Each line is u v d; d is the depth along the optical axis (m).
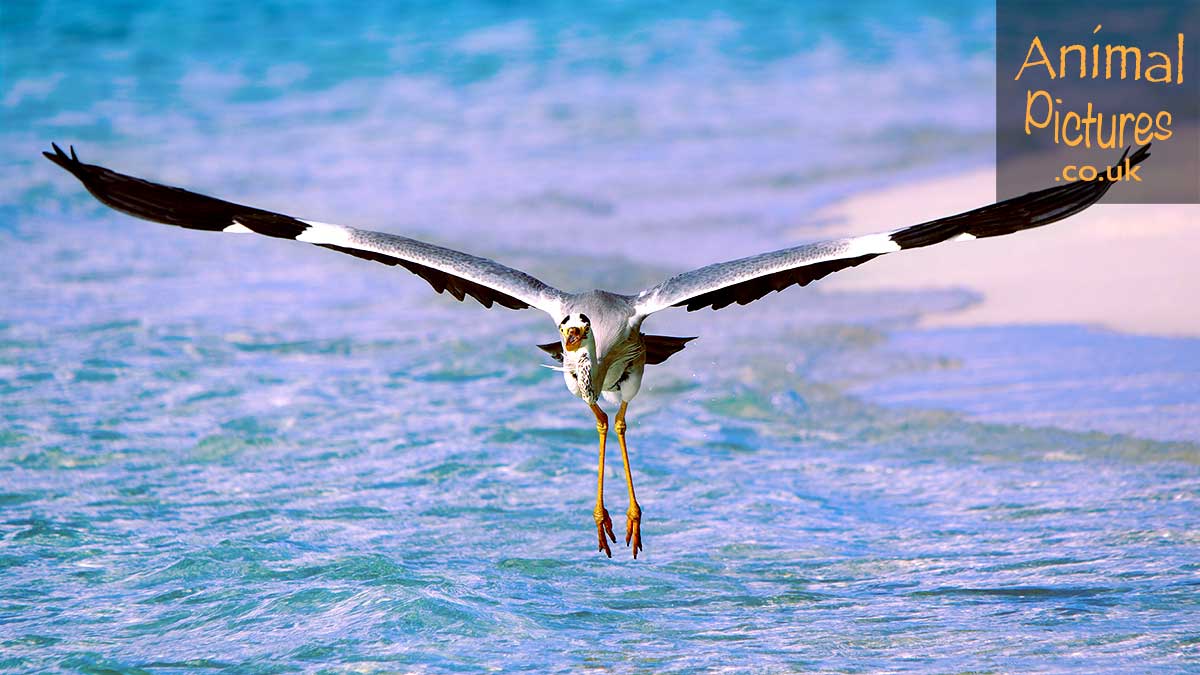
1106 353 17.14
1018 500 12.81
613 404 10.23
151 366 17.72
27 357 18.00
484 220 27.16
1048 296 19.80
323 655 9.48
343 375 17.47
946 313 19.64
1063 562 11.15
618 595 10.72
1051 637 9.53
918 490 13.27
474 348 18.72
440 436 15.08
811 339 18.91
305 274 23.48
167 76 44.34
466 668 9.25
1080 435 14.46
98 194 8.66
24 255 24.05
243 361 18.06
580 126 36.78
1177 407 15.02
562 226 26.53
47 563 11.45
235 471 13.99
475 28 50.53
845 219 25.86
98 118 38.53
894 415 15.65
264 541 11.95
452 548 11.84
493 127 36.84
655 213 27.34
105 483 13.60
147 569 11.29
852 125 35.12
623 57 45.69
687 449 14.70
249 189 30.33
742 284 9.97
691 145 34.03
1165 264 20.52
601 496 10.27
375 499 13.14
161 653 9.62
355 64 45.59
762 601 10.54
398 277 23.38
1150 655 9.13
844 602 10.47
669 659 9.36
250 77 44.06
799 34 48.66
